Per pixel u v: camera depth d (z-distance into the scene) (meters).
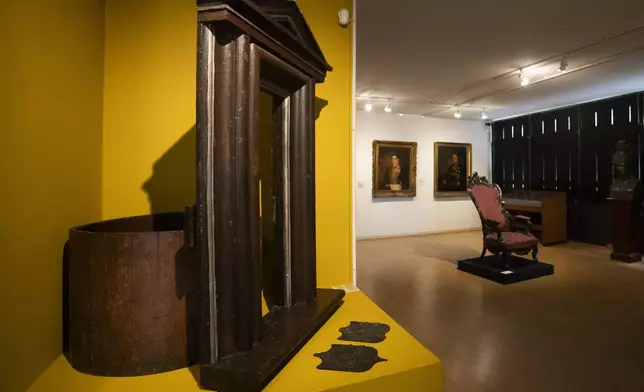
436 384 1.22
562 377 2.33
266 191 1.78
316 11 1.92
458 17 3.42
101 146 1.53
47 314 1.14
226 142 1.09
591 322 3.25
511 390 2.18
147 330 1.13
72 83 1.27
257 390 1.02
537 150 7.95
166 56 1.62
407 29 3.68
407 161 8.25
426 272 5.08
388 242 7.50
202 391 1.03
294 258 1.55
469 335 2.99
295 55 1.39
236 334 1.11
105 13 1.54
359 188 7.84
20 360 1.00
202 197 1.05
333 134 1.98
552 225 6.92
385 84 5.68
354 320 1.57
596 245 6.84
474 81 5.53
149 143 1.60
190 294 1.18
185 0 1.64
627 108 6.29
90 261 1.12
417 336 2.97
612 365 2.48
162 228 1.55
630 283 4.46
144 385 1.06
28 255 1.03
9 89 0.94
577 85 5.75
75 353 1.15
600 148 6.74
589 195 6.97
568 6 3.22
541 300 3.86
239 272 1.11
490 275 4.68
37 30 1.06
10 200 0.94
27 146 1.02
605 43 4.05
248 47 1.12
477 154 9.05
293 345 1.19
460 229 8.94
